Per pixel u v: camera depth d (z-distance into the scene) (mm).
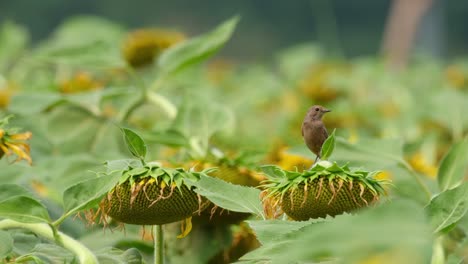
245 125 12070
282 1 55625
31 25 52781
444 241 6273
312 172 6410
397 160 7223
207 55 8273
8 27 14094
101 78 11797
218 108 7836
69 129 8539
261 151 7078
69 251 6426
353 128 10883
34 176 7613
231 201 6387
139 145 6395
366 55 56688
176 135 7715
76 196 6301
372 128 12000
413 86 15297
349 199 6379
